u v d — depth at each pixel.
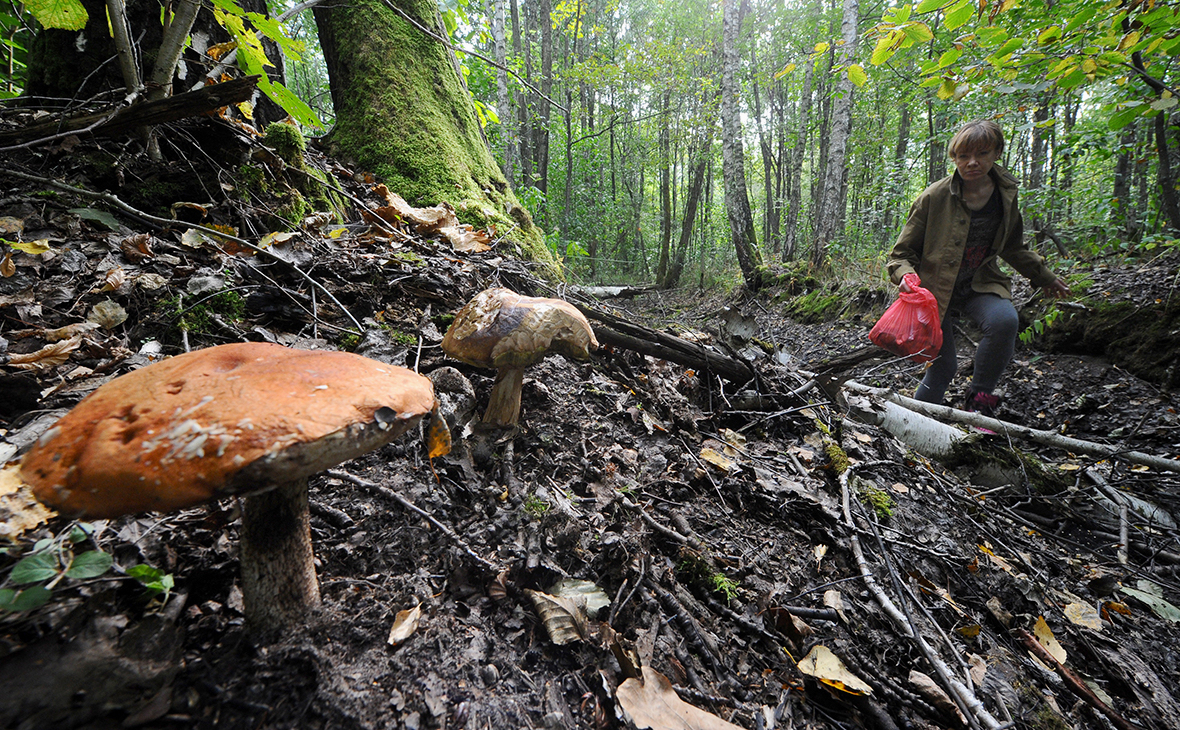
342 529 1.55
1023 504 3.31
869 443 3.24
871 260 9.08
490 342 1.89
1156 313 4.75
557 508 1.83
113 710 0.94
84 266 2.18
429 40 5.32
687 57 15.98
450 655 1.28
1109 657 2.10
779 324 8.67
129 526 1.34
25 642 0.98
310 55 8.51
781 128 19.41
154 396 0.88
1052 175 7.93
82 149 2.63
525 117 14.25
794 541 2.22
